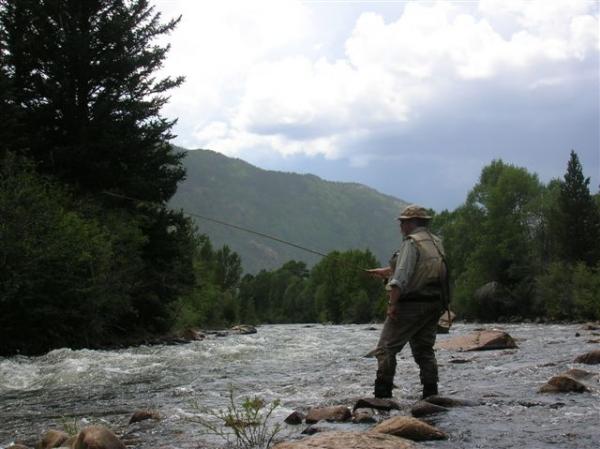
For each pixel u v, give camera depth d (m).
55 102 21.56
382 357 6.59
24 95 21.67
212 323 50.12
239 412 6.22
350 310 89.38
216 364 11.78
